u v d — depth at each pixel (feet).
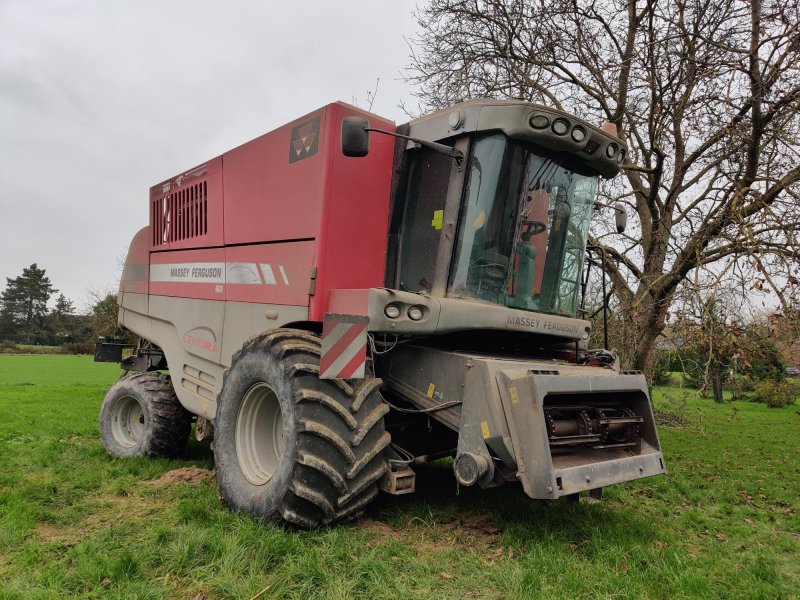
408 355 14.16
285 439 12.15
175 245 20.76
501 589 10.21
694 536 15.08
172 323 20.39
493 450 11.65
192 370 18.92
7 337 238.89
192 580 10.09
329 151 13.67
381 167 14.65
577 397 13.60
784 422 54.65
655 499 19.10
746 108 23.48
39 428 27.48
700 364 20.85
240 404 14.11
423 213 14.65
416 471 19.52
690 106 25.63
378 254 14.47
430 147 13.64
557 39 29.91
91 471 18.22
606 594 10.18
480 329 13.34
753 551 14.01
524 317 13.96
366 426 12.19
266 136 16.14
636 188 30.96
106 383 73.31
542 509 15.10
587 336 15.69
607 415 13.37
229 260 17.21
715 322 19.35
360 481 12.20
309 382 12.16
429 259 14.32
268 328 15.10
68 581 9.99
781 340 18.42
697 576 11.18
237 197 17.12
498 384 11.85
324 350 11.91
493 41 32.07
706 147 26.25
